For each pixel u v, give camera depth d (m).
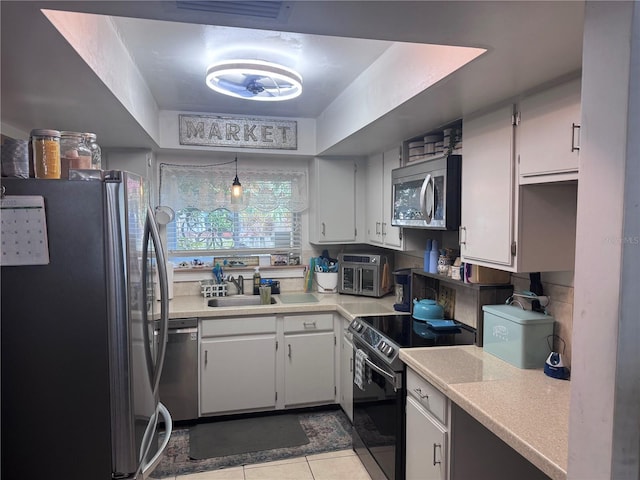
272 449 2.89
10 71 1.59
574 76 1.56
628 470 0.80
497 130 1.96
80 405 1.54
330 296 3.76
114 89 1.87
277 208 3.97
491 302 2.25
